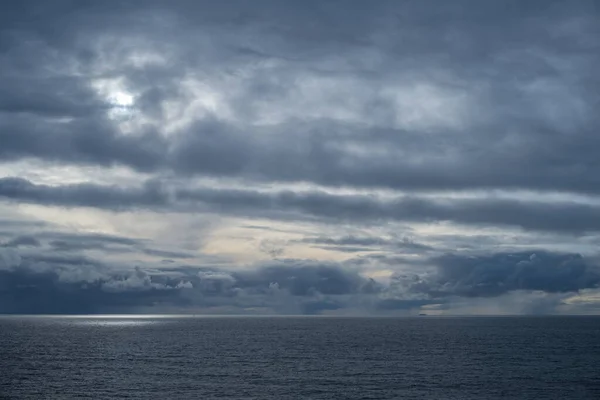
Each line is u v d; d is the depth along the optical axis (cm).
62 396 8150
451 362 12206
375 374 10344
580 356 13338
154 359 12950
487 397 8106
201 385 9069
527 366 11444
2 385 9075
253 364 11944
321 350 15288
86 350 15288
